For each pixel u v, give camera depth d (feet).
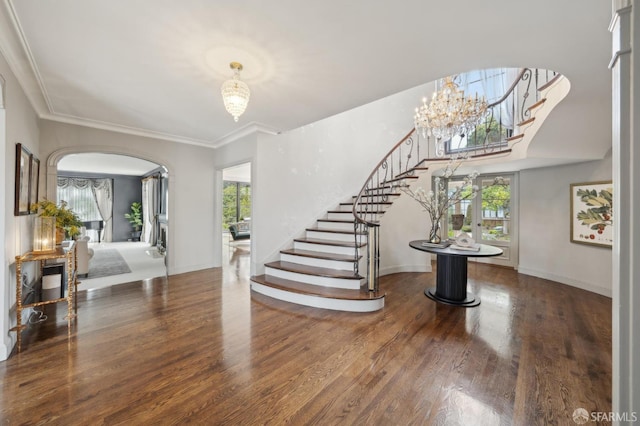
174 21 5.88
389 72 7.84
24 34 6.31
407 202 17.04
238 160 15.43
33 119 10.37
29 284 9.95
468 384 6.26
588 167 13.37
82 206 29.78
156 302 11.45
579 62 6.77
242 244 28.32
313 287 11.80
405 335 8.64
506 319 9.89
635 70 2.51
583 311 10.65
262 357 7.34
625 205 2.58
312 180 17.17
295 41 6.50
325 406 5.56
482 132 19.10
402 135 21.25
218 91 9.34
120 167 26.27
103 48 6.89
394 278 15.53
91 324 9.27
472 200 19.61
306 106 10.57
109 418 5.16
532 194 16.03
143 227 31.60
